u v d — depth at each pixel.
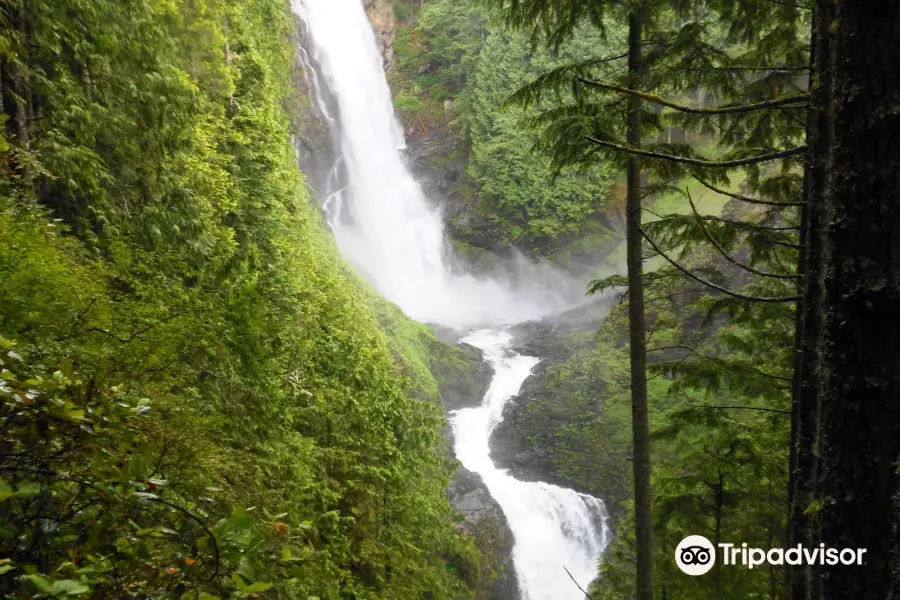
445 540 14.20
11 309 3.44
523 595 17.95
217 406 5.49
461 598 14.18
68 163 5.84
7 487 1.58
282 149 14.17
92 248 5.86
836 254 2.19
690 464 9.49
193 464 3.02
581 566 19.00
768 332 8.82
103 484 1.83
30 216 4.59
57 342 3.35
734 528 9.21
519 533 19.14
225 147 10.28
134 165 7.20
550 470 21.47
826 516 2.28
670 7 6.82
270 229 11.07
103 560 1.78
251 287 7.06
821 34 3.85
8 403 1.81
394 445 11.90
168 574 1.77
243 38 12.38
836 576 2.23
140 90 7.33
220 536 1.74
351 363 11.75
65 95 6.12
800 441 5.14
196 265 7.57
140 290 5.58
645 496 7.14
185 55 9.23
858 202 2.09
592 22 6.82
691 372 7.74
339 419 10.19
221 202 8.99
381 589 9.88
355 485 9.82
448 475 15.29
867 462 2.12
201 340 5.17
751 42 7.26
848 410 2.17
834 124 2.21
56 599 1.43
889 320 2.05
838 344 2.20
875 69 2.03
